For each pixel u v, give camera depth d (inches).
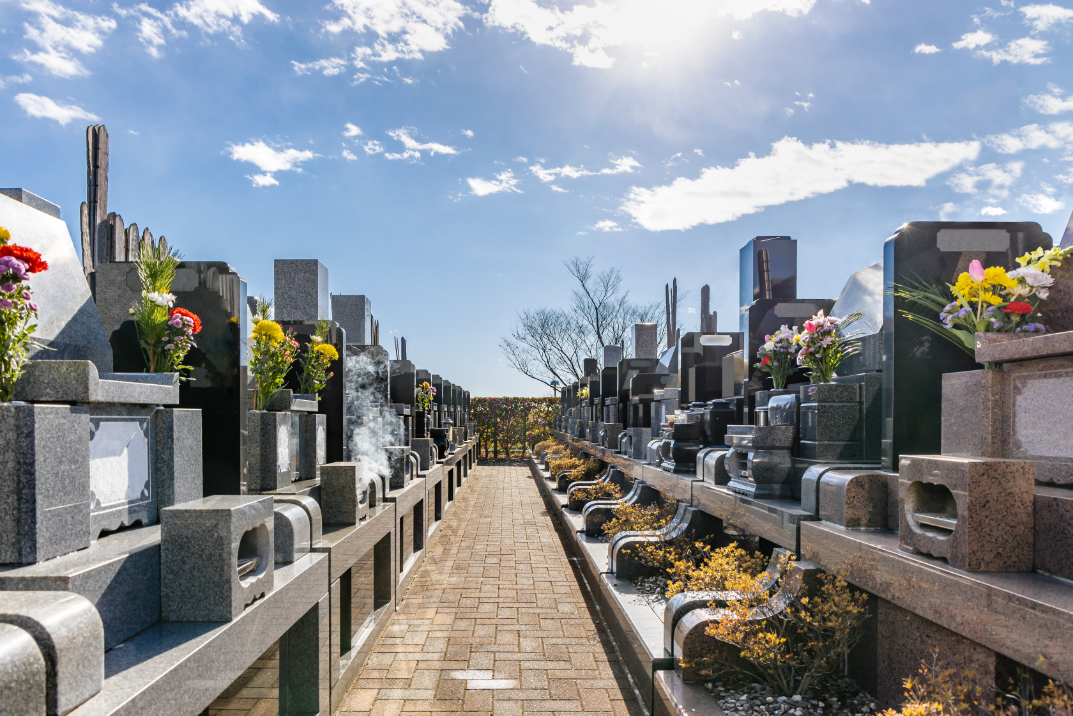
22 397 87.5
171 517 92.0
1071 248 115.5
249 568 102.3
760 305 242.4
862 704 117.4
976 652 88.0
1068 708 66.5
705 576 148.5
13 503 77.8
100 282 161.9
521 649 189.0
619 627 183.6
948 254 149.1
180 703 76.4
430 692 159.0
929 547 94.0
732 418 243.8
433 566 292.8
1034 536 86.4
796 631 128.6
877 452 155.3
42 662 58.6
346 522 173.5
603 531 285.3
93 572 78.0
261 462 171.0
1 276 84.0
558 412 1021.8
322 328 228.8
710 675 128.6
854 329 202.4
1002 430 102.9
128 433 105.0
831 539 121.2
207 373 162.6
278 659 127.2
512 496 545.6
